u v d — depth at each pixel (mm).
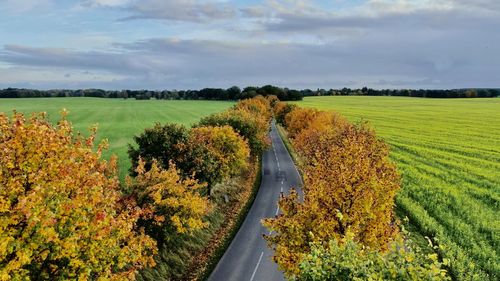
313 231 20703
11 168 13391
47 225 12836
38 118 15172
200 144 41562
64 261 14469
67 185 14305
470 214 41906
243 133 69250
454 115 156625
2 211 12219
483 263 31156
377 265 12023
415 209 42844
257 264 34219
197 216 28797
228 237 40125
